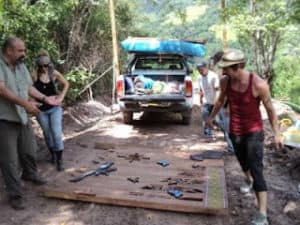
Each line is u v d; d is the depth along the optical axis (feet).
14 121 16.19
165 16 66.54
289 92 54.03
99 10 45.65
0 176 19.69
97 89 42.98
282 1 43.01
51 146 20.75
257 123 15.11
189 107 31.45
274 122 14.69
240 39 49.67
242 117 15.14
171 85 32.14
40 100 18.35
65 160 22.45
